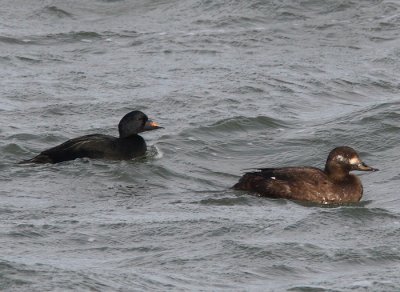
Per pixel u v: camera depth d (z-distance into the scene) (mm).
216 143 19625
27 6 29219
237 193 16625
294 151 19234
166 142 19453
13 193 16516
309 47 25812
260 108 21609
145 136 19844
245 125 20516
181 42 26219
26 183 17062
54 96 22266
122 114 21297
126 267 13148
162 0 29453
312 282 12781
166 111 21453
